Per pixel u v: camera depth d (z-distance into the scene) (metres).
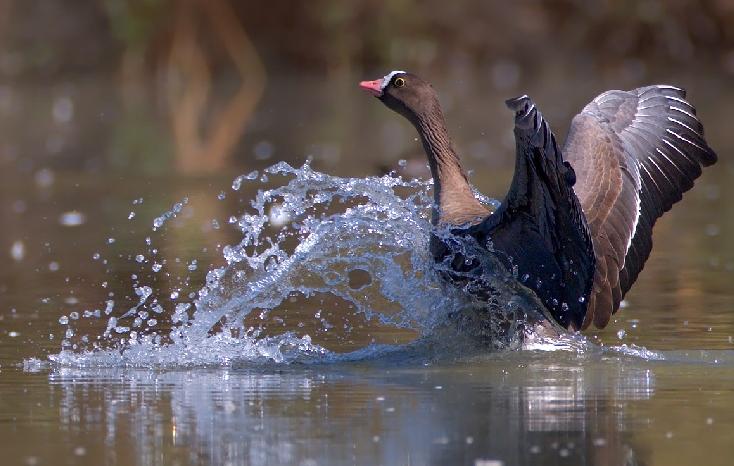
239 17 45.34
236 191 22.30
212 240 17.34
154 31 44.38
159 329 12.21
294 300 13.31
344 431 8.35
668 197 11.63
